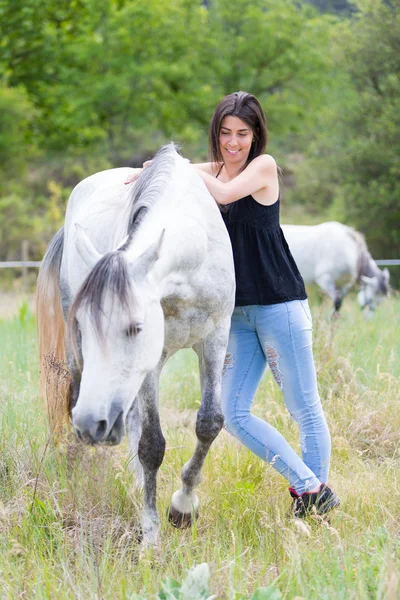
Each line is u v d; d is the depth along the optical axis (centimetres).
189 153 3161
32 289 1702
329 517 423
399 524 402
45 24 2661
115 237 429
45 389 505
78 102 2645
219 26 2798
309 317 439
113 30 2711
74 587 327
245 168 438
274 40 2708
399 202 2289
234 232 430
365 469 491
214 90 2802
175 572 356
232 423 435
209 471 477
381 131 2275
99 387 315
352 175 2350
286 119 2806
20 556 373
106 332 313
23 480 447
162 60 2727
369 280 1377
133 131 3225
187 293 389
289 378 435
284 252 438
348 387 579
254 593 301
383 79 2302
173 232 373
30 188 3183
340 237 1376
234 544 361
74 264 486
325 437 441
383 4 2253
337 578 325
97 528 391
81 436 316
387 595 282
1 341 847
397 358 686
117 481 443
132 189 433
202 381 419
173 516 420
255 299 427
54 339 548
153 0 2683
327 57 2698
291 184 3170
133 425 501
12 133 2769
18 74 2783
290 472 425
